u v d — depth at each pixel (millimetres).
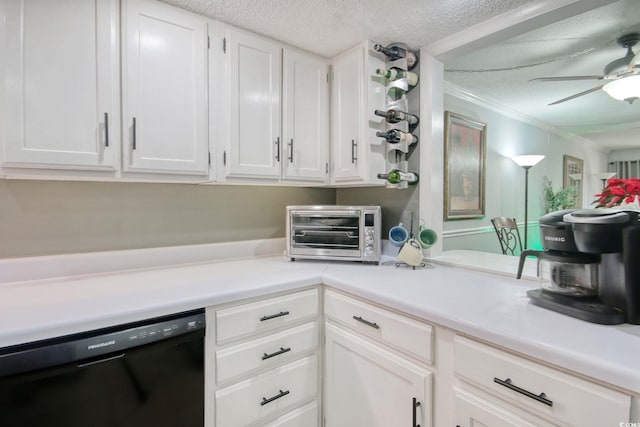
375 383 1231
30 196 1328
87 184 1446
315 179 1820
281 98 1681
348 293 1364
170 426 1082
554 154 3691
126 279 1382
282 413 1366
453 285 1312
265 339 1310
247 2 1347
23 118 1074
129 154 1262
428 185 1743
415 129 1792
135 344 1004
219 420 1188
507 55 2102
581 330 855
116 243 1521
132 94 1264
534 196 3631
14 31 1058
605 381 686
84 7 1171
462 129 2641
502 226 2820
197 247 1731
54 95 1121
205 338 1161
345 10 1399
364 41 1675
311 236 1762
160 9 1326
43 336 877
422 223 1769
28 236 1329
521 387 822
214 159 1472
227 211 1850
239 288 1247
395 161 1806
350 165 1762
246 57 1560
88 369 937
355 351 1312
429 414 1042
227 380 1208
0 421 824
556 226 1012
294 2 1345
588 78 2008
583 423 720
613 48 2006
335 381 1423
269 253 1989
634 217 902
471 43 1561
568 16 1305
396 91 1776
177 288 1240
